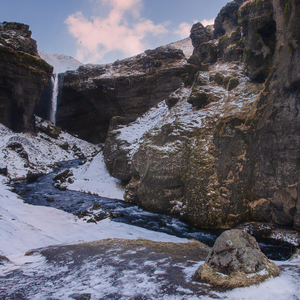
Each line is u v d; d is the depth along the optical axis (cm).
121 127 2103
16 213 977
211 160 1050
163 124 1399
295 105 853
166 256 536
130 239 726
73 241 699
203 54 1994
